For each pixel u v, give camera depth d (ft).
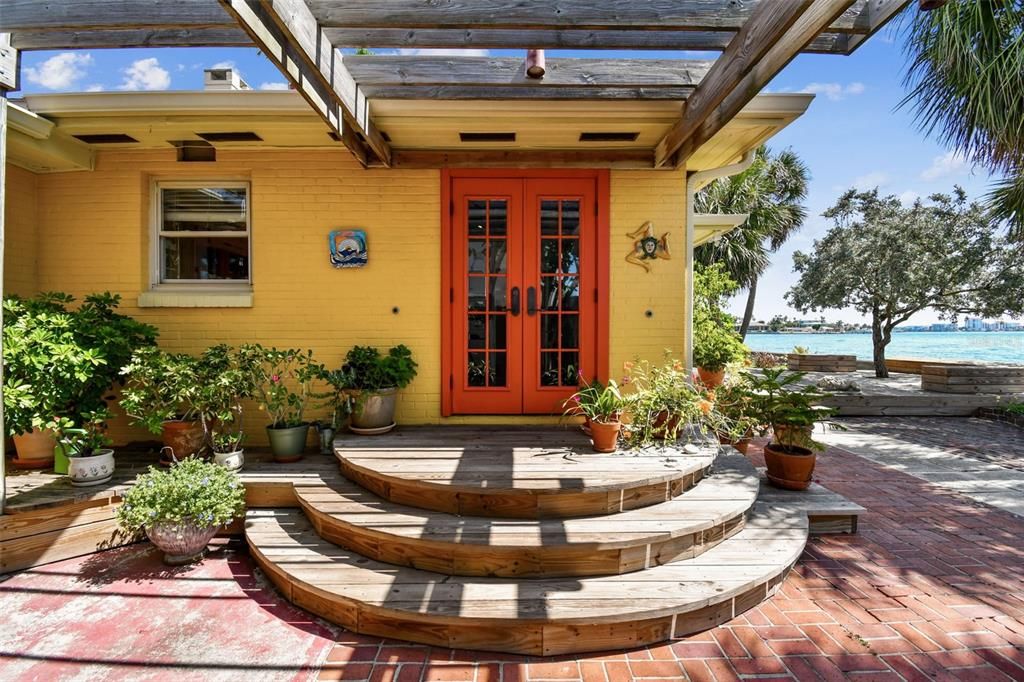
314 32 7.92
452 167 14.02
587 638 7.22
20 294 13.50
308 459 12.72
